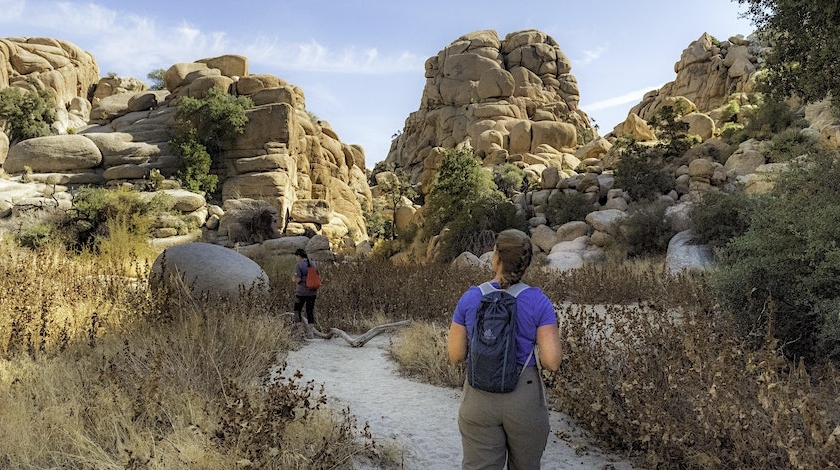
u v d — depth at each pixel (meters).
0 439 3.61
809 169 7.48
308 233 39.91
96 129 48.16
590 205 32.19
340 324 10.69
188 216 35.56
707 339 4.55
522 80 78.31
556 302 8.24
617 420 4.30
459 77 81.62
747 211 10.48
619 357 5.20
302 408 4.39
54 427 3.81
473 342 2.64
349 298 11.97
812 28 10.10
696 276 12.09
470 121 75.06
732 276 6.30
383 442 4.43
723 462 3.55
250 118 44.25
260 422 3.59
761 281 6.17
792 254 6.00
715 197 19.73
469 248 34.16
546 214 34.09
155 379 4.24
